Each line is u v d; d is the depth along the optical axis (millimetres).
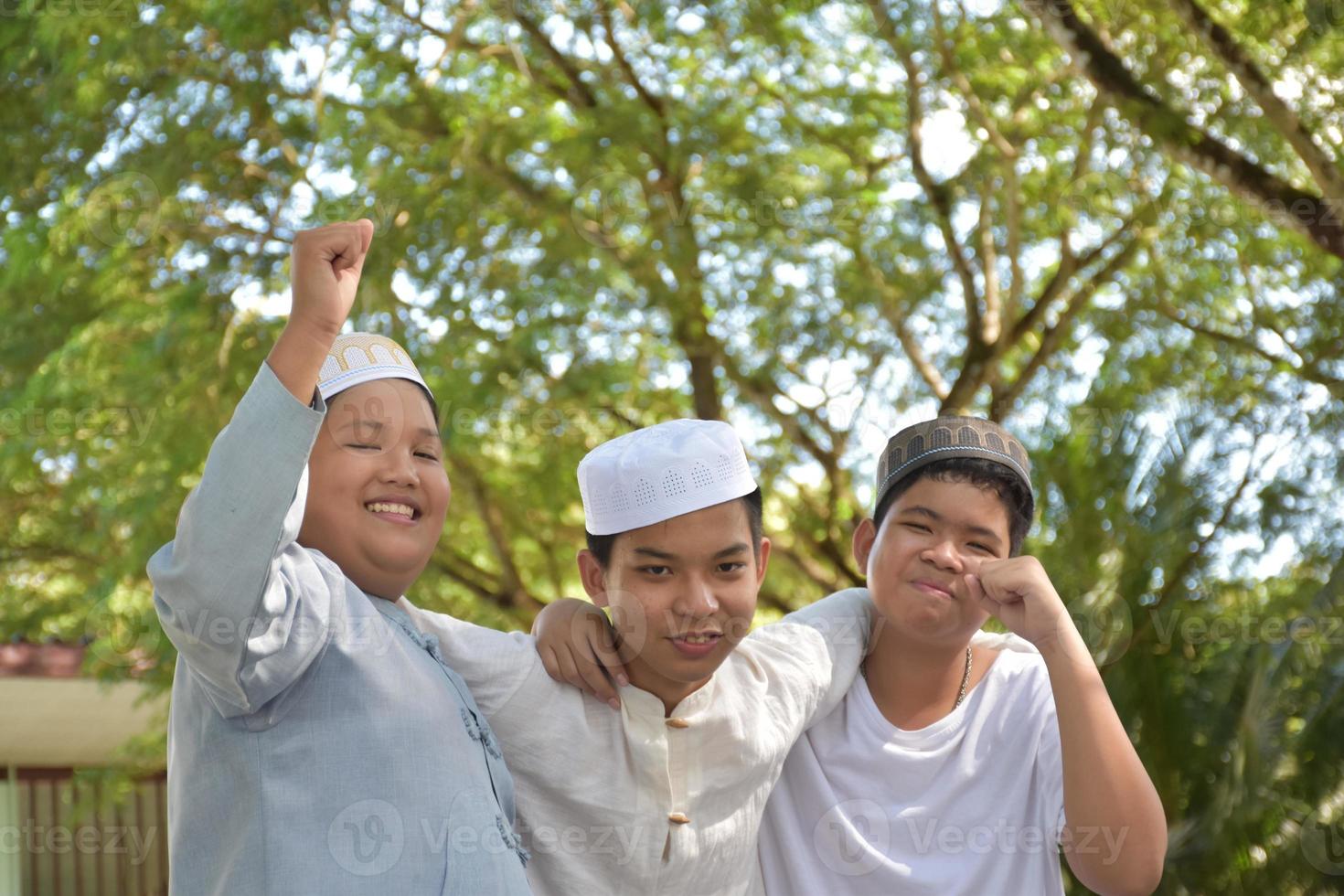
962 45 7297
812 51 7637
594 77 7574
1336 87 6070
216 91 6770
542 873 2076
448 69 7031
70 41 6719
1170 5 5355
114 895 9344
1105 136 6766
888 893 2295
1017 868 2324
